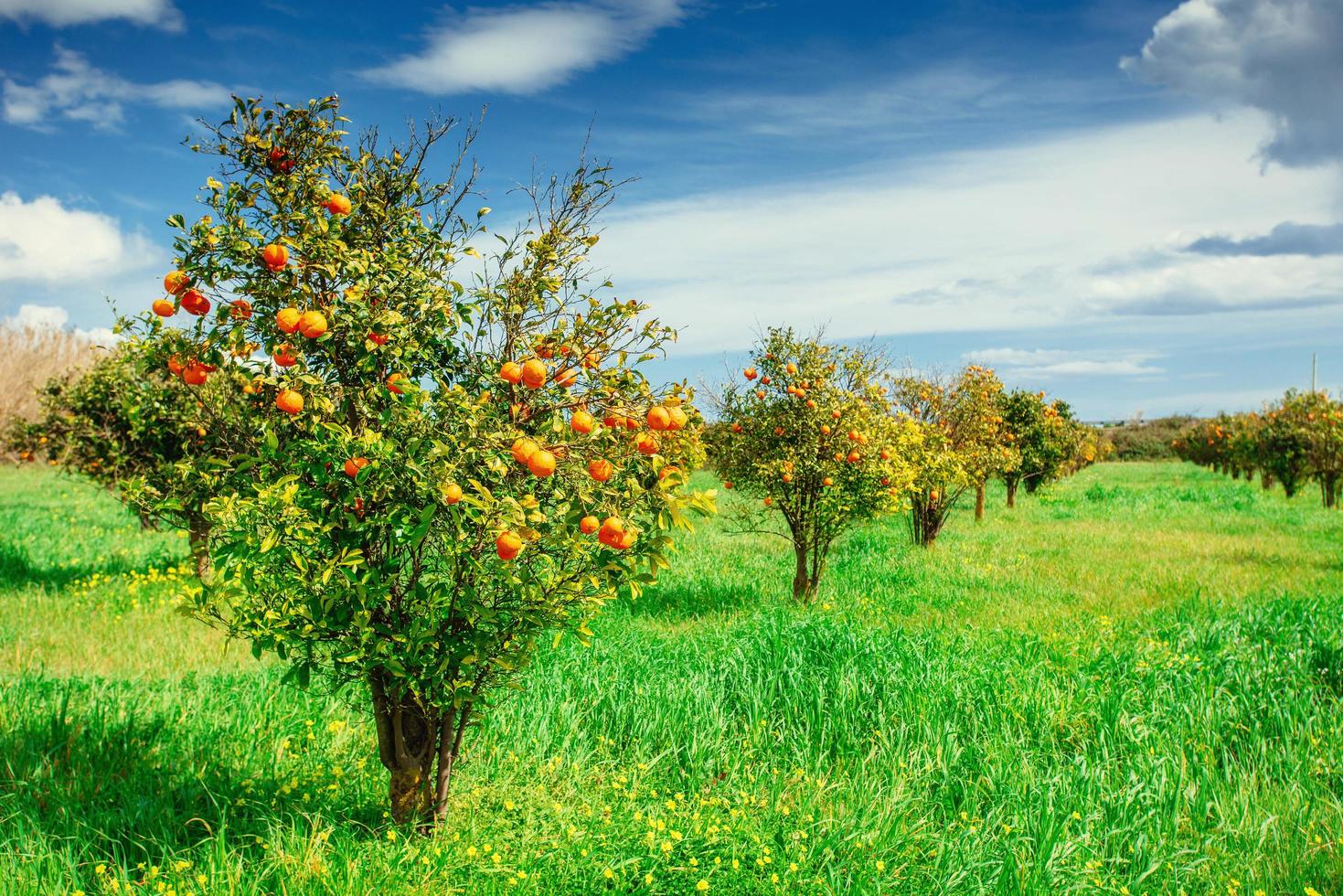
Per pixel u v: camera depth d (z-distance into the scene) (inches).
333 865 147.3
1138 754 203.8
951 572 450.6
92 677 252.5
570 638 278.4
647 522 151.9
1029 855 164.6
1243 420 1128.8
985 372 606.2
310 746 205.5
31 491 807.7
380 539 149.6
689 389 161.0
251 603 147.9
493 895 144.5
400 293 150.6
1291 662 262.5
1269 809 191.3
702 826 168.2
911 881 156.6
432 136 161.9
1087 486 1111.0
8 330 1153.4
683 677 244.7
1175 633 298.8
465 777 192.1
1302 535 598.9
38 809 168.6
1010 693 231.1
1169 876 163.0
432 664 149.5
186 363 148.0
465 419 140.9
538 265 161.0
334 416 147.7
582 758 203.9
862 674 239.1
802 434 389.1
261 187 148.9
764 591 410.6
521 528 135.1
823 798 191.3
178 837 164.7
